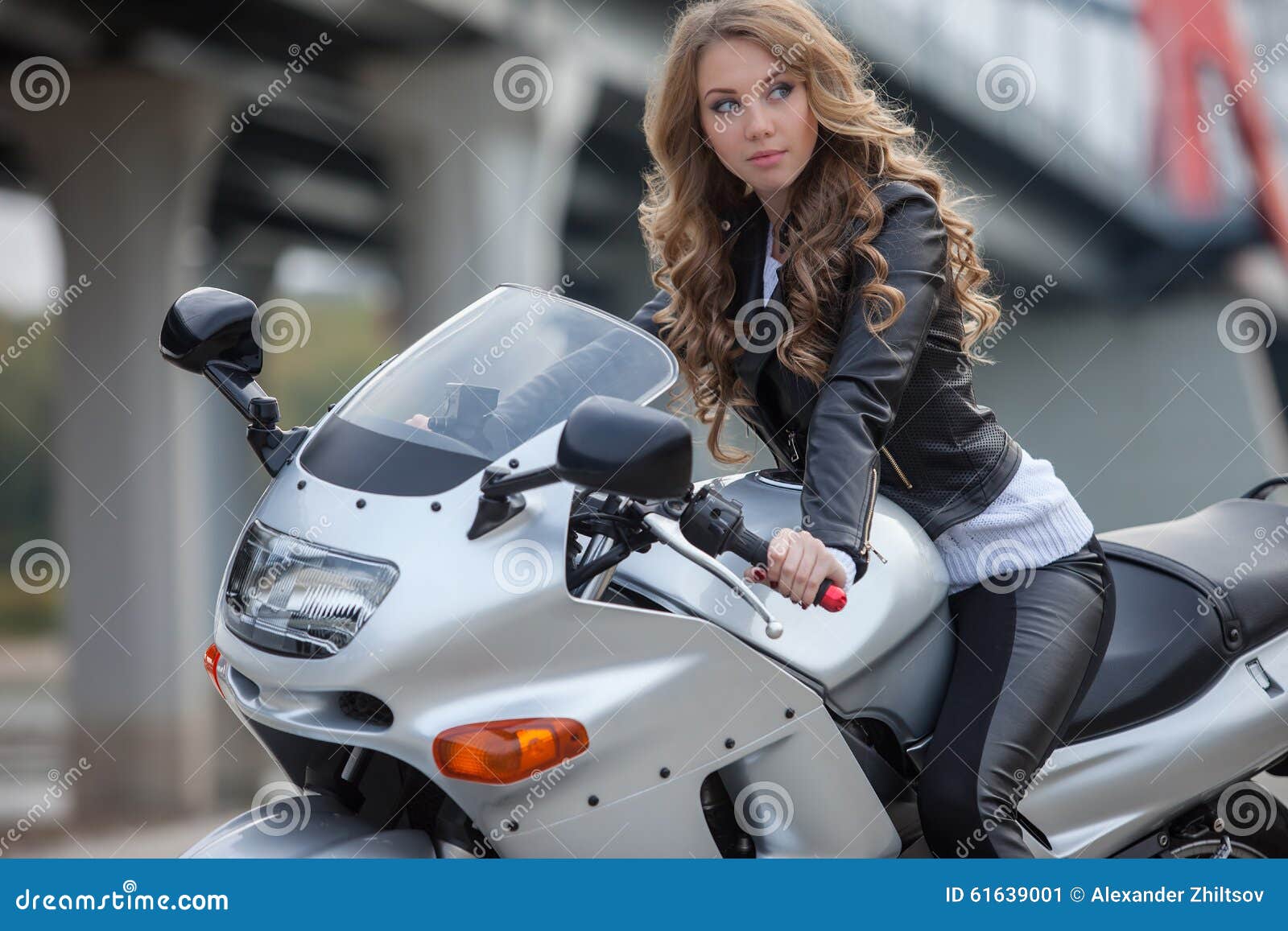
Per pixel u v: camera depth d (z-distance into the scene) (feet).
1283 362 216.33
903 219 21.29
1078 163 184.96
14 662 175.73
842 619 20.13
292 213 200.85
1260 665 24.95
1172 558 26.50
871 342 20.25
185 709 112.68
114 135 113.60
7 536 272.51
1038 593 21.88
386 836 18.03
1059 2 173.37
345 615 17.21
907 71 146.51
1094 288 227.20
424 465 18.52
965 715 20.88
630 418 16.25
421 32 108.58
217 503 169.99
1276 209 191.93
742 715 18.53
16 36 103.09
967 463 22.21
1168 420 223.30
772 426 23.30
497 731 16.81
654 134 23.45
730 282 23.17
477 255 114.42
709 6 21.71
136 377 117.60
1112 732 23.66
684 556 18.06
